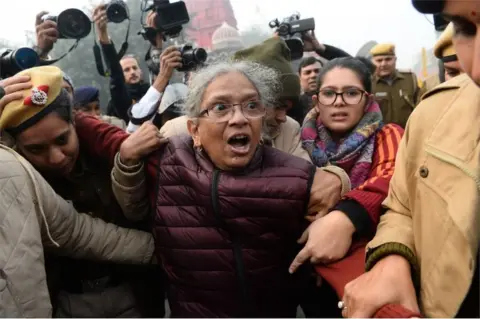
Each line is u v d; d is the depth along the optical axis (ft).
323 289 4.89
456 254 2.87
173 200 4.33
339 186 4.18
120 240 4.81
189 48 7.73
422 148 3.26
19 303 3.59
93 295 4.93
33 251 3.75
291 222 4.12
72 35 8.71
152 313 5.34
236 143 4.06
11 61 6.17
